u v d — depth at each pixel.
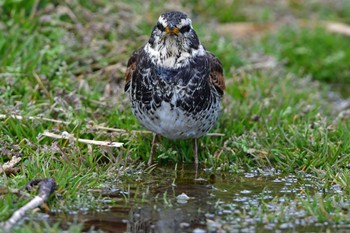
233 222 9.27
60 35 14.48
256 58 16.41
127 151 11.45
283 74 16.25
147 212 9.59
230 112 13.08
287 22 19.44
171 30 10.59
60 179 10.02
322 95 15.88
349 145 11.82
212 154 11.95
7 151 10.88
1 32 14.02
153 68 10.79
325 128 12.35
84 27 15.03
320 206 9.55
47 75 13.41
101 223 9.16
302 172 11.38
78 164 10.76
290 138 12.18
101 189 10.30
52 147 11.01
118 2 16.28
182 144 12.03
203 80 10.90
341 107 15.09
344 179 10.70
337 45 18.09
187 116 10.90
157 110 10.88
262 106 13.22
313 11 20.75
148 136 12.20
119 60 14.46
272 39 18.02
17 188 9.65
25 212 9.10
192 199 10.16
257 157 11.77
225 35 17.48
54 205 9.54
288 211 9.59
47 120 11.93
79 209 9.56
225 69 15.34
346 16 20.59
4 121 11.66
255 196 10.34
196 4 18.89
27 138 11.44
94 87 13.58
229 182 11.01
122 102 12.98
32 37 14.11
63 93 12.80
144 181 10.91
